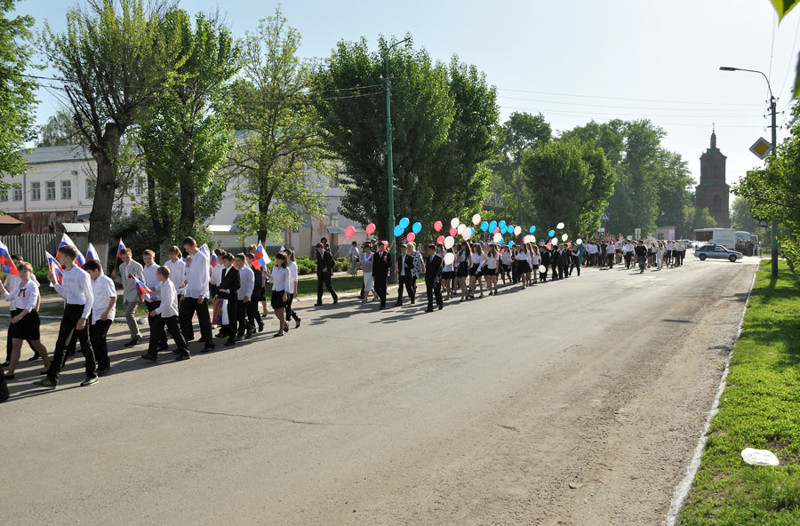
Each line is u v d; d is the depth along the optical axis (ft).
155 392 25.89
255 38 94.73
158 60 62.80
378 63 90.22
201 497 15.37
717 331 39.63
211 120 80.53
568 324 43.32
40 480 16.52
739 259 158.51
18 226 87.04
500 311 51.80
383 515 14.34
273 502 15.06
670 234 237.86
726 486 14.66
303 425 21.15
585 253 130.72
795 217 41.04
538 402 23.76
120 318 48.57
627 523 13.79
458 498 15.25
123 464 17.62
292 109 95.66
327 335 40.37
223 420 21.80
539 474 16.75
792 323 39.60
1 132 80.33
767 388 23.09
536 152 165.17
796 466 15.47
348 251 146.10
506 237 107.14
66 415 22.58
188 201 83.97
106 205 64.18
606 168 172.45
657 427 20.57
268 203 99.60
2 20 71.87
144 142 77.10
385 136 87.81
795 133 38.93
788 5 2.89
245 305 39.11
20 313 28.58
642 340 36.65
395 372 29.12
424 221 90.74
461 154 100.83
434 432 20.33
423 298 65.72
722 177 389.19
